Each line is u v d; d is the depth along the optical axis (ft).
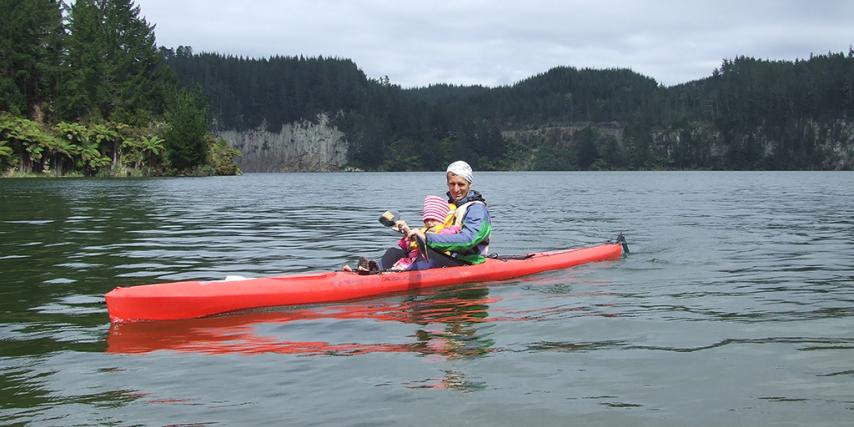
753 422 10.87
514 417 11.18
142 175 240.73
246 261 30.42
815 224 49.21
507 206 76.69
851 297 21.03
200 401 12.14
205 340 16.49
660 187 158.51
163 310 18.44
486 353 15.01
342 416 11.30
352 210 68.80
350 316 19.04
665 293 22.13
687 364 13.98
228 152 298.97
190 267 28.43
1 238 39.19
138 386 13.00
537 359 14.49
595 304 20.36
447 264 24.61
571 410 11.48
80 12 252.01
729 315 18.57
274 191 124.88
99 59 248.32
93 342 16.34
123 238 39.75
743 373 13.34
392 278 22.44
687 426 10.77
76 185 135.03
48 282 24.56
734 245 36.11
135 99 253.85
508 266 25.80
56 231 43.47
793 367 13.66
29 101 236.43
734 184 182.60
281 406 11.82
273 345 15.99
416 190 138.00
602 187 160.25
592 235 42.73
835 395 12.01
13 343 16.22
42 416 11.44
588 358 14.52
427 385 12.84
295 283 20.75
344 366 14.16
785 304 20.03
